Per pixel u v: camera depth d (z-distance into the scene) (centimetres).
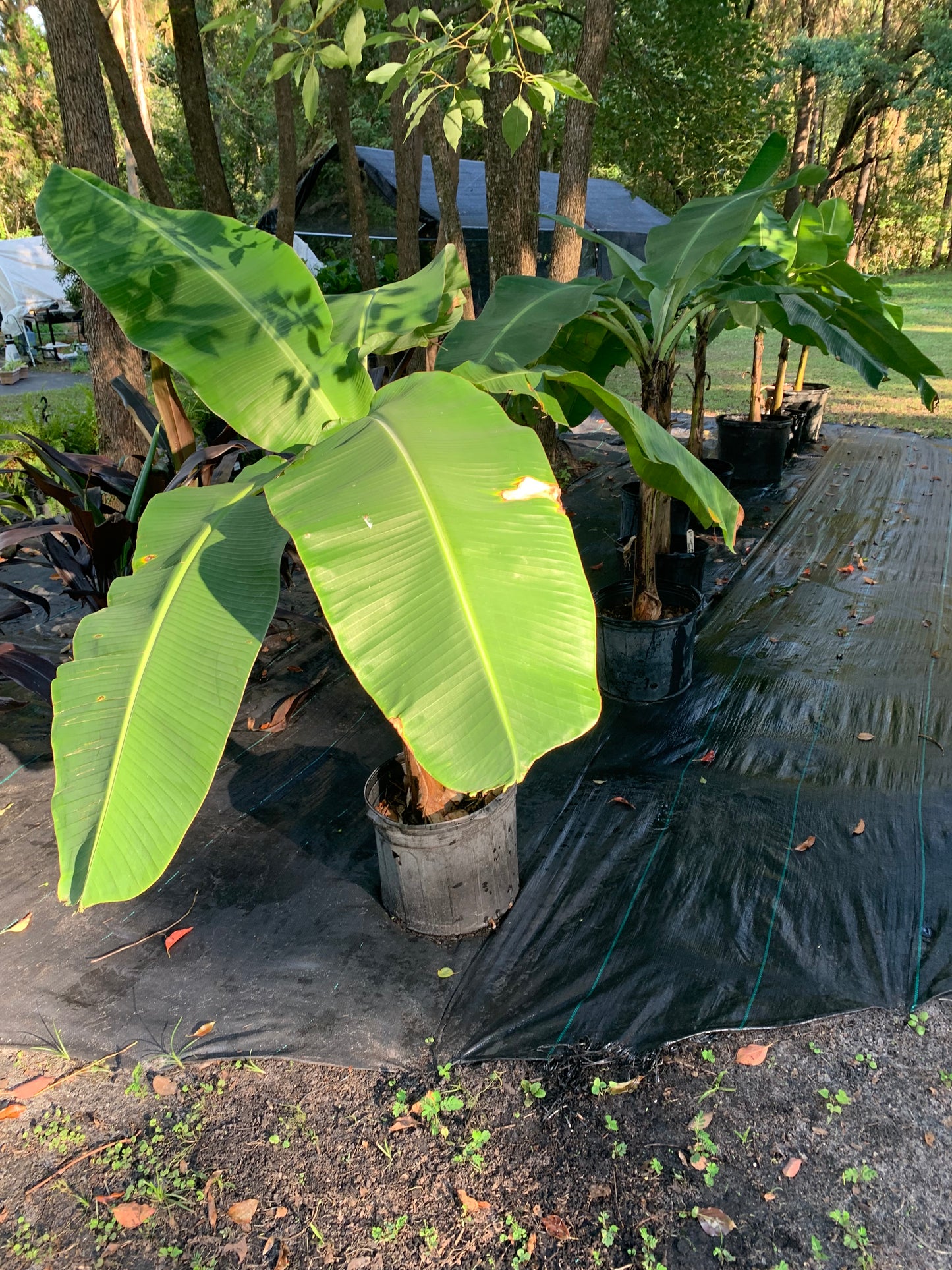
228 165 2605
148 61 2339
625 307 389
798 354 1584
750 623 511
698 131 1112
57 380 1819
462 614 167
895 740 379
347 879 322
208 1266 199
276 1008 267
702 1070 237
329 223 1595
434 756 153
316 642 515
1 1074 252
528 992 265
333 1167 220
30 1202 216
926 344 1488
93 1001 274
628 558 513
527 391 235
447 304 294
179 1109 238
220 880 326
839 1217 199
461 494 186
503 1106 232
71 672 195
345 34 202
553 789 369
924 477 769
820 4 2302
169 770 179
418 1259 198
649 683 426
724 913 289
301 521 183
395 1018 260
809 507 711
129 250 257
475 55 213
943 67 1931
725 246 345
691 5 958
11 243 2077
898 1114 222
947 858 306
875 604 520
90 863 166
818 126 2684
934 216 3275
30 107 2481
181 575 216
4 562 445
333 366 251
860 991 256
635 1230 200
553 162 1911
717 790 357
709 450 916
